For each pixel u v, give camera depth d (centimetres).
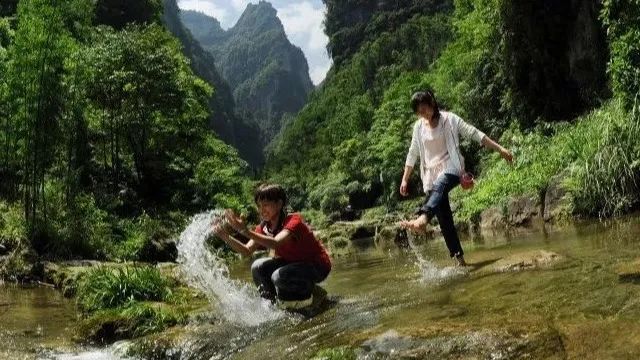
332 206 4897
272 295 482
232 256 1384
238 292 512
